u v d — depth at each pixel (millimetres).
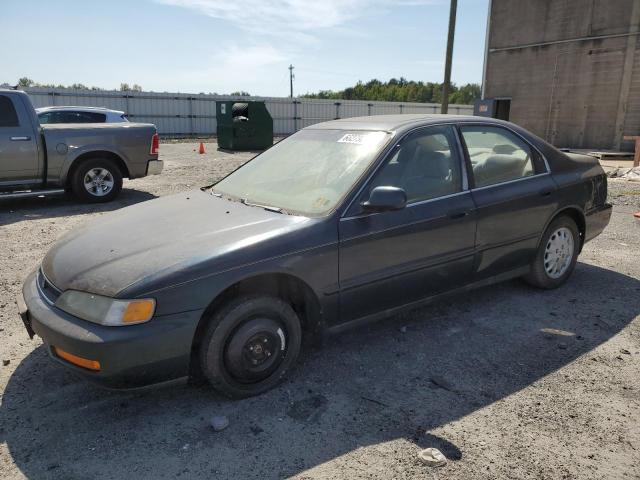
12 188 8234
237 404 2965
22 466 2469
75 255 3055
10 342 3740
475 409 2887
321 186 3463
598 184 4859
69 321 2658
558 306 4316
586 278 4996
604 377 3207
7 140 7945
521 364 3383
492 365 3373
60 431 2732
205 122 32000
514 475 2363
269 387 3082
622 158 17094
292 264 2965
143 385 2676
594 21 18672
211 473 2404
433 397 3010
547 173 4402
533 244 4328
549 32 20125
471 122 4055
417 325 3982
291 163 3891
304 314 3439
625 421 2762
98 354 2527
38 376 3279
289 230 3031
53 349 2771
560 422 2758
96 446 2609
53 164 8445
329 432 2695
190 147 22594
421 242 3516
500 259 4090
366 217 3266
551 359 3443
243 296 2891
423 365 3381
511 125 4359
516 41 21328
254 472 2408
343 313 3285
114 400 3014
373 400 2986
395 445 2586
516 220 4098
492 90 22625
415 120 3844
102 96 28656
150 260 2781
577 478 2344
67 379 3242
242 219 3238
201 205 3627
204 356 2832
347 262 3193
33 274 3316
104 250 3006
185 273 2686
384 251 3344
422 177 3629
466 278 3900
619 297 4508
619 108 18406
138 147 9258
